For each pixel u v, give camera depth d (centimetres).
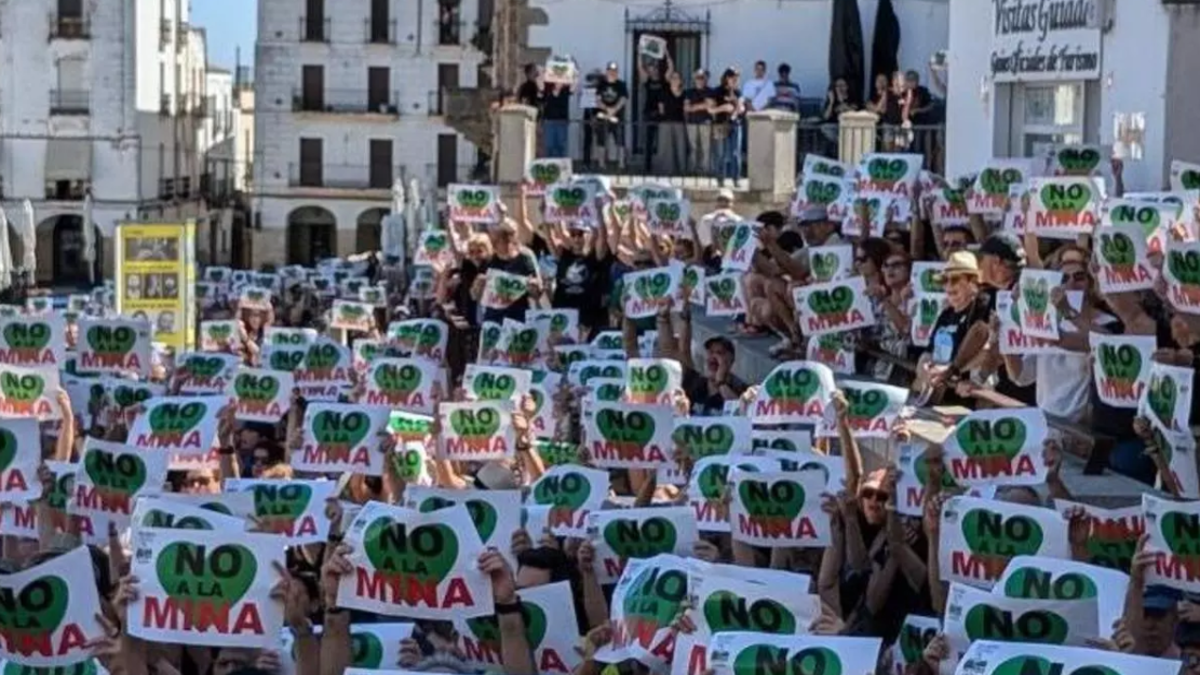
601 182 2530
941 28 3481
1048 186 1702
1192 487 1216
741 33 3569
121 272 3041
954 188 2103
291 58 9656
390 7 9619
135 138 8888
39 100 8838
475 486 1533
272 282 5284
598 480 1341
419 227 5700
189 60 9762
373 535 1095
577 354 2083
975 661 887
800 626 999
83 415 1952
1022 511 1126
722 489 1319
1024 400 1562
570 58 3431
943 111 3156
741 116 3238
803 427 1584
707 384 1909
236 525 1153
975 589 1023
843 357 1803
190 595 1073
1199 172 1852
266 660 1087
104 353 2117
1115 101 2192
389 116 9662
